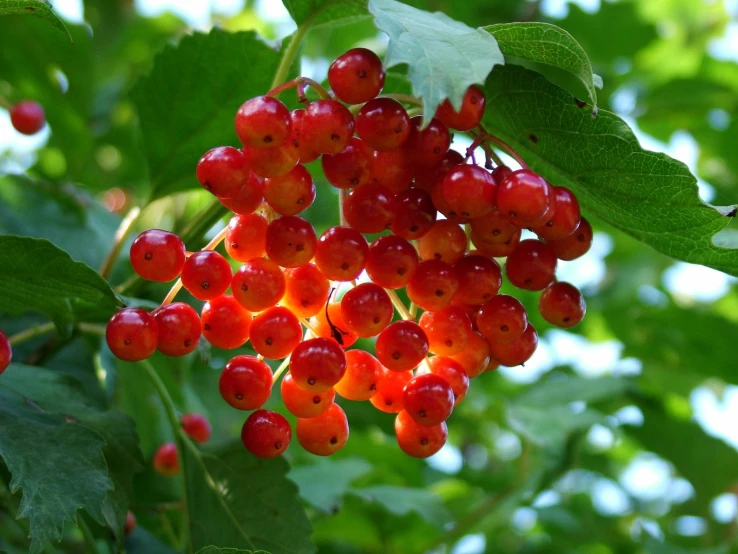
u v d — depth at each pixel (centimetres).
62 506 23
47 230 36
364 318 23
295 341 23
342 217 24
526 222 22
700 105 51
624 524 48
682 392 49
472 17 48
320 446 24
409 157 23
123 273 37
